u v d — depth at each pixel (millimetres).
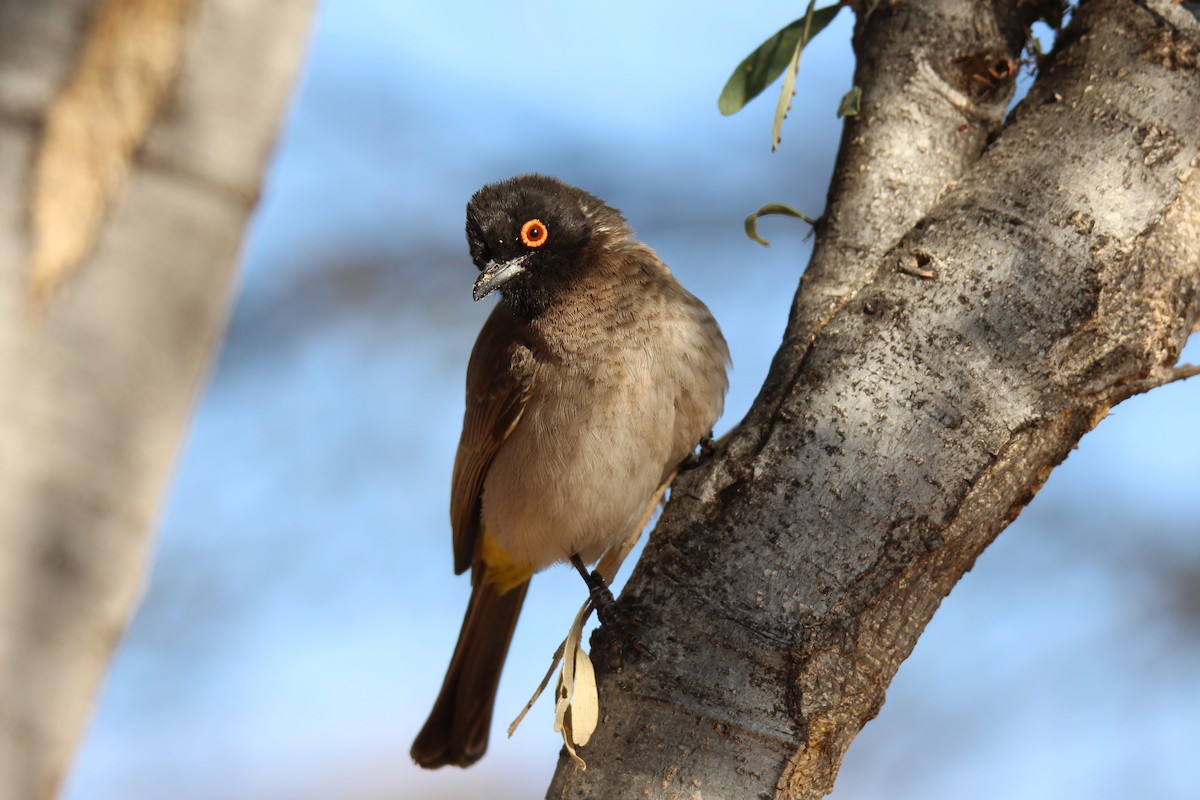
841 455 6344
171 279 2850
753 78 8570
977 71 7816
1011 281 6527
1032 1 7910
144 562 2812
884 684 6203
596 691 6297
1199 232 6703
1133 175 6688
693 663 6133
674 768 5992
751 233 7969
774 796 5961
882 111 7773
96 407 2750
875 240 7387
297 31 3020
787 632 6094
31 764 2639
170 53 2867
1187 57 6930
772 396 6863
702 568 6340
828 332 6809
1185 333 6746
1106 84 7023
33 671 2645
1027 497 6602
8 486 2646
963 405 6355
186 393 2869
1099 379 6484
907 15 7918
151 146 2848
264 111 2971
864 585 6172
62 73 2768
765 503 6371
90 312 2764
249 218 2961
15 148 2727
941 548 6289
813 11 7801
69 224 2766
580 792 6105
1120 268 6520
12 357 2684
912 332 6520
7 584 2625
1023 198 6727
